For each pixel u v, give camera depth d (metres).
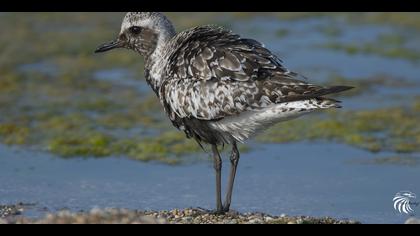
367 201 13.70
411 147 17.06
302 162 16.19
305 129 18.48
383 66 23.62
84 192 14.14
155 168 15.82
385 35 27.05
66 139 17.52
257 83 11.43
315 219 11.36
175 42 12.45
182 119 12.21
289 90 11.29
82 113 19.58
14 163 16.00
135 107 20.12
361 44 25.97
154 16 13.19
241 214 12.10
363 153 16.75
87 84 22.02
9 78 22.17
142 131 18.31
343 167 15.80
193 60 11.80
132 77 22.78
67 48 25.42
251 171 15.61
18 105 20.06
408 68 23.42
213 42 11.84
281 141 17.66
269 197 13.98
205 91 11.69
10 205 13.19
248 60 11.53
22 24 28.11
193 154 16.78
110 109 19.97
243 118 11.66
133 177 15.18
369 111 19.59
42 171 15.48
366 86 21.77
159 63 13.01
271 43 26.00
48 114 19.41
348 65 23.67
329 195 14.05
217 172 12.40
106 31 27.31
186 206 13.37
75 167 15.82
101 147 17.11
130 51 25.45
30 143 17.39
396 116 19.20
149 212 11.91
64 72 23.02
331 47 25.64
